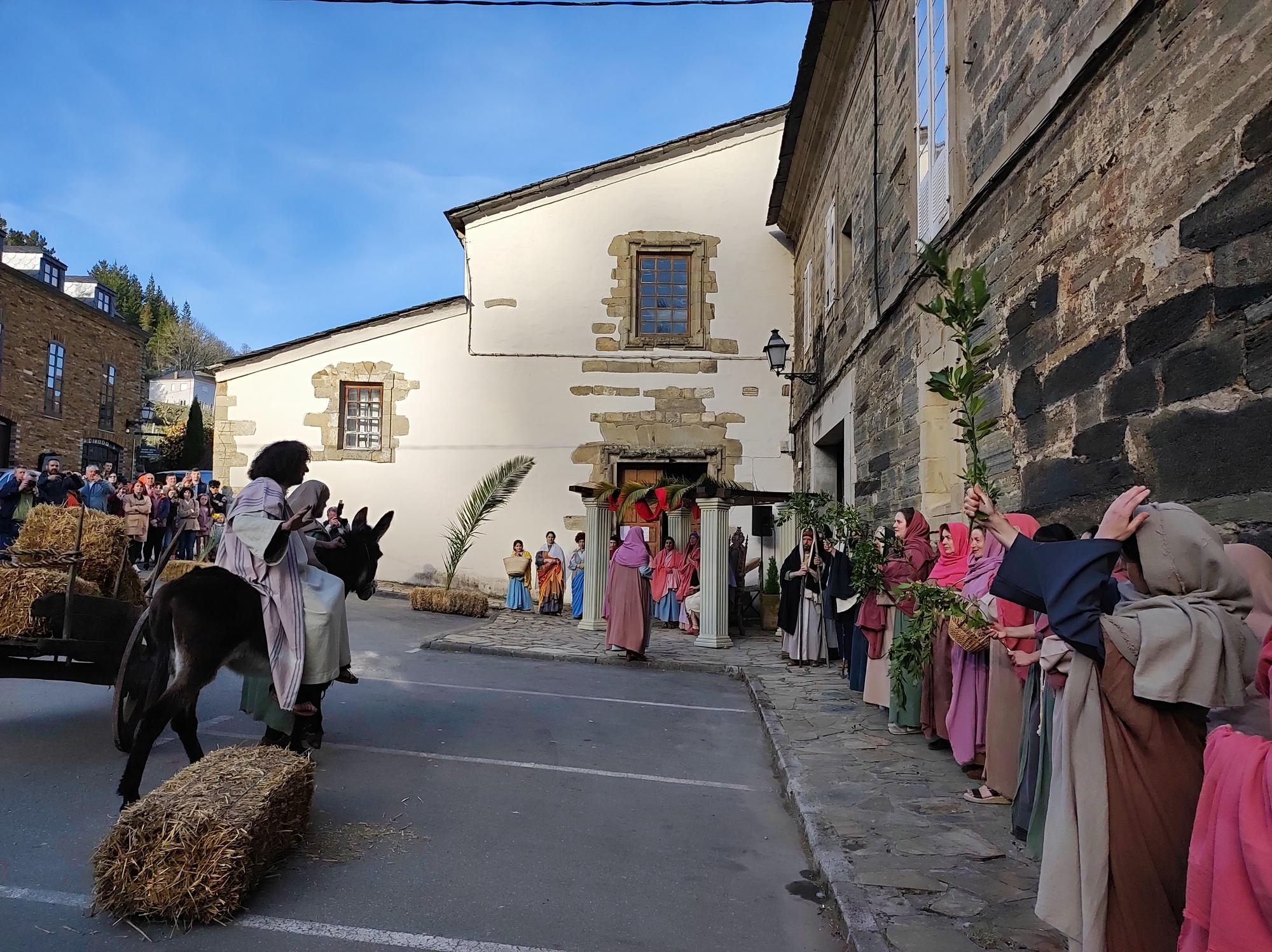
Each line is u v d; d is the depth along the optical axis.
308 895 3.54
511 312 17.52
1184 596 2.47
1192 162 3.78
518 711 7.43
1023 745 4.29
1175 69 3.93
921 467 7.98
